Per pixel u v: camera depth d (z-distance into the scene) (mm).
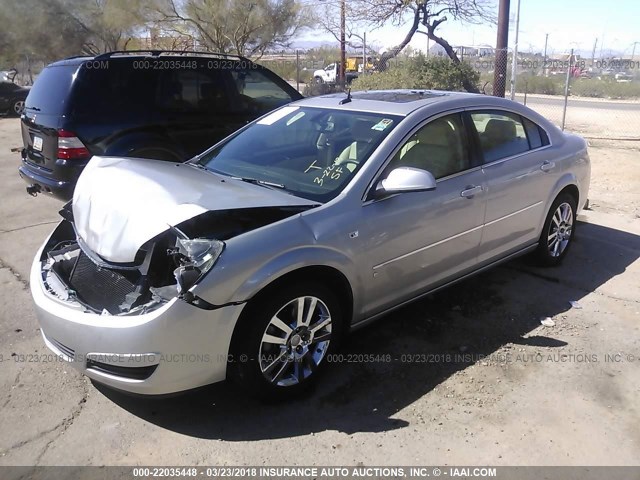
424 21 15062
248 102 7320
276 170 3924
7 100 20594
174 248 3068
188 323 2893
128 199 3307
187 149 6719
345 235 3393
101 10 28094
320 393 3469
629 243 6098
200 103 6848
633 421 3213
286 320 3281
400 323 4297
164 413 3297
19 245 5996
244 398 3424
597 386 3527
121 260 3123
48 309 3184
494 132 4539
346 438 3090
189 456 2965
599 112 18609
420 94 4586
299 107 4547
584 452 2979
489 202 4324
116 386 3025
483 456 2953
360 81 14180
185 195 3285
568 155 5211
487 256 4520
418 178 3443
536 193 4824
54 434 3127
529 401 3387
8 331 4203
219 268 2922
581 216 7062
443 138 4102
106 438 3096
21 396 3445
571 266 5434
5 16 28156
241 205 3199
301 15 19500
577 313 4488
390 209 3633
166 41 23438
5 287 4961
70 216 3988
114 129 6168
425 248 3908
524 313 4480
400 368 3717
